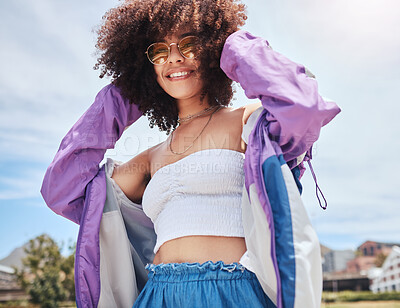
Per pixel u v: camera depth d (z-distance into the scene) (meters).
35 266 15.91
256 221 1.57
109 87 2.29
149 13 2.11
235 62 1.75
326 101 1.62
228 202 1.80
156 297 1.78
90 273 1.96
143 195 2.05
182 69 2.06
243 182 1.83
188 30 2.06
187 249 1.78
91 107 2.24
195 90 2.10
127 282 2.04
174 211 1.85
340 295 20.95
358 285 21.59
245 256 1.66
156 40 2.13
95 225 2.01
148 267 1.90
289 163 1.75
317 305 1.45
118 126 2.25
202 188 1.82
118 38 2.23
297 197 1.53
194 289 1.68
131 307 2.03
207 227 1.77
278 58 1.66
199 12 2.06
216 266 1.68
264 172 1.58
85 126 2.17
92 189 2.07
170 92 2.10
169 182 1.90
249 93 1.68
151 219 2.04
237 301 1.64
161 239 1.88
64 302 15.87
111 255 2.07
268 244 1.53
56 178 2.10
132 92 2.25
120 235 2.08
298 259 1.45
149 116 2.35
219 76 2.11
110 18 2.32
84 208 2.04
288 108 1.56
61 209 2.09
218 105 2.18
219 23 2.04
